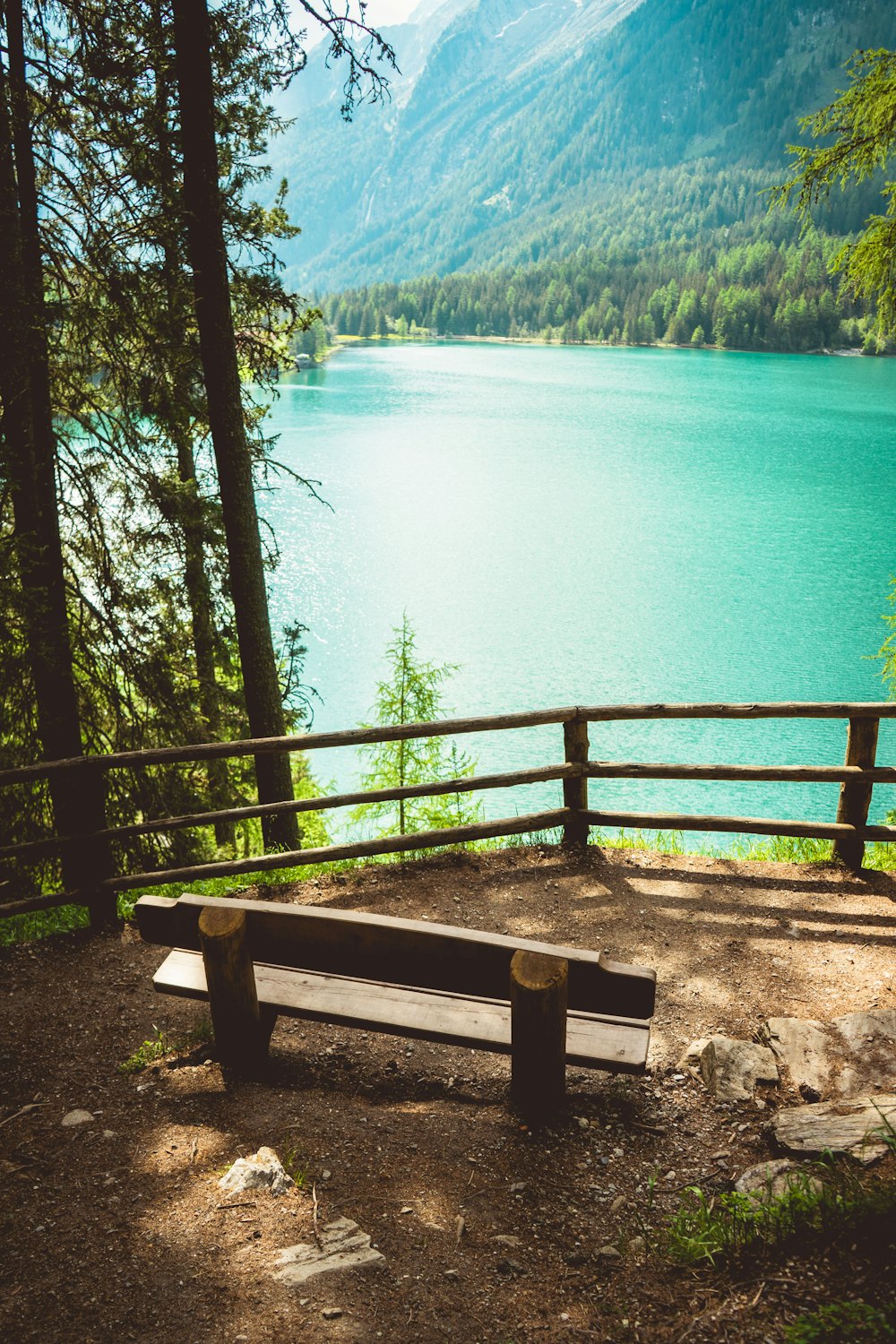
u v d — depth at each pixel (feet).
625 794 95.66
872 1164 9.48
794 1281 8.16
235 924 11.51
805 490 225.97
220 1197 9.93
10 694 28.50
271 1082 12.50
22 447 26.63
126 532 31.40
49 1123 11.77
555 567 168.55
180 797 32.83
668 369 527.40
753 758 99.91
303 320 31.76
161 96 25.75
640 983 10.27
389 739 18.02
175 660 34.04
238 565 27.63
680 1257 8.82
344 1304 8.39
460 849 20.18
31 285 25.71
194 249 25.14
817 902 17.26
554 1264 9.01
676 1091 12.11
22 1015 14.61
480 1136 11.19
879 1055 12.13
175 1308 8.40
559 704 111.34
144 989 15.33
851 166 26.18
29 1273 8.97
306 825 47.16
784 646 131.03
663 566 168.96
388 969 11.30
